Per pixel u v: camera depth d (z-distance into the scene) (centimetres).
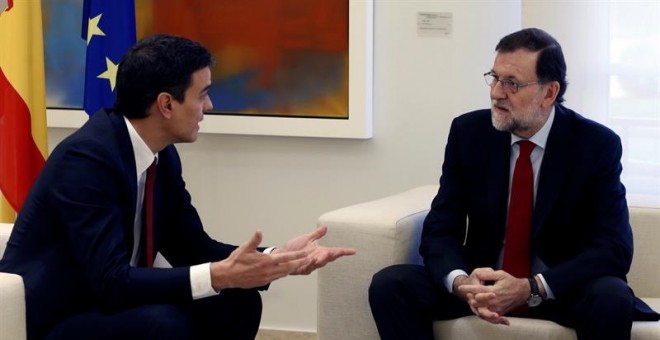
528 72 255
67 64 397
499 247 269
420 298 256
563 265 251
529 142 265
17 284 208
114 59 346
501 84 257
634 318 249
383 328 258
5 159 337
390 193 381
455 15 370
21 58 337
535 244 263
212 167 392
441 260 260
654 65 347
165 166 250
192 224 258
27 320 219
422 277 259
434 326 261
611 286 241
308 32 374
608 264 251
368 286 272
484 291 242
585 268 250
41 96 344
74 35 396
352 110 372
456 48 371
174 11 384
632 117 351
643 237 296
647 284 295
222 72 382
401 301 255
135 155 233
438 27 371
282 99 379
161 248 261
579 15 350
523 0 354
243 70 380
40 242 223
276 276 220
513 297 244
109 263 216
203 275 218
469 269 271
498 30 367
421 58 373
